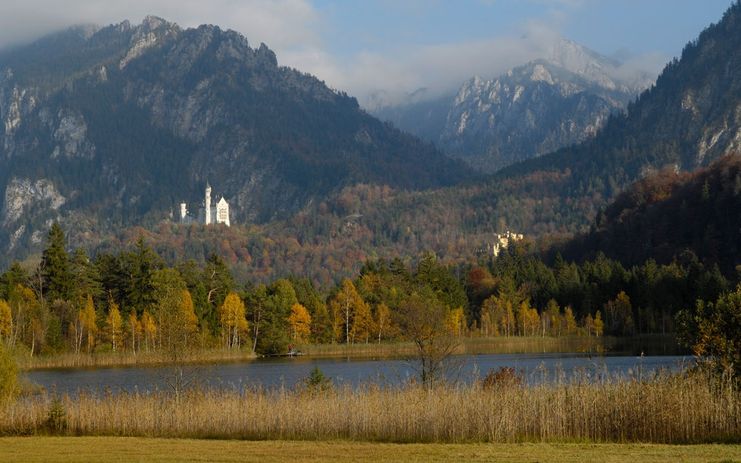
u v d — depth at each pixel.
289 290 181.25
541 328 198.50
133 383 100.94
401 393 58.72
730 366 50.22
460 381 70.56
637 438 48.78
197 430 57.59
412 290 191.38
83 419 59.19
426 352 75.75
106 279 168.38
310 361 142.00
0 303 138.12
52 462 42.19
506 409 51.19
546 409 51.22
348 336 174.50
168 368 79.00
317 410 56.41
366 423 54.44
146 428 58.31
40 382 107.44
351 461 41.00
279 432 55.91
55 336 146.62
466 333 190.38
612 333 195.38
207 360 110.06
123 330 154.75
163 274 159.88
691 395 48.72
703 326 53.34
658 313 191.50
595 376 55.47
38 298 160.25
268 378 107.56
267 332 160.75
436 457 41.91
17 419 59.38
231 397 62.75
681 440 47.88
